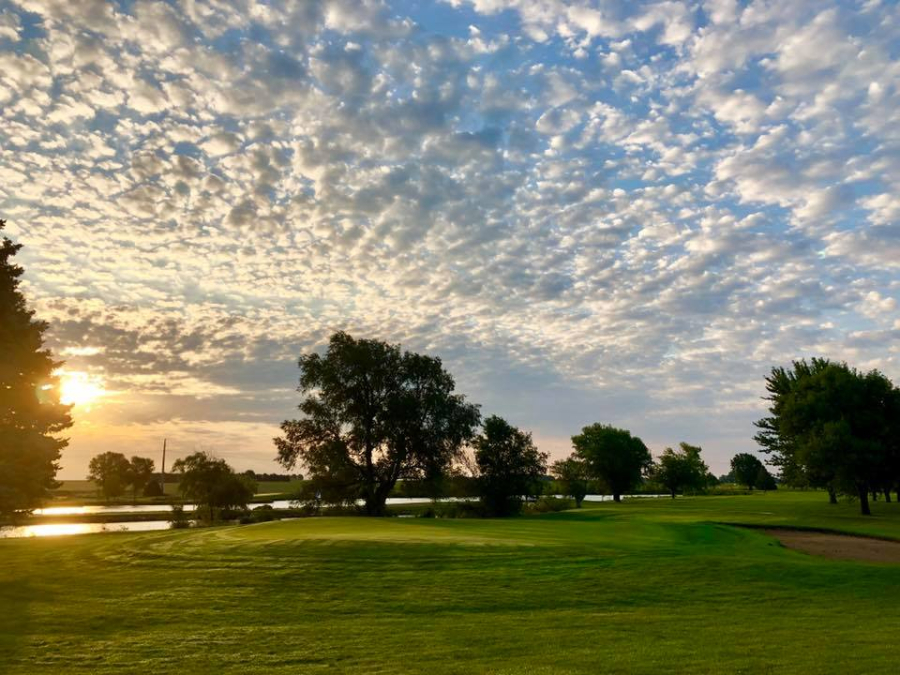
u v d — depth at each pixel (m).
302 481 63.97
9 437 33.94
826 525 46.28
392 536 25.84
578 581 18.84
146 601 17.34
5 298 36.56
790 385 73.62
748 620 14.83
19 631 14.48
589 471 108.75
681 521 46.84
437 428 62.72
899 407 60.62
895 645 12.27
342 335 63.78
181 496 71.00
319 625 14.82
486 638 13.48
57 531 56.72
